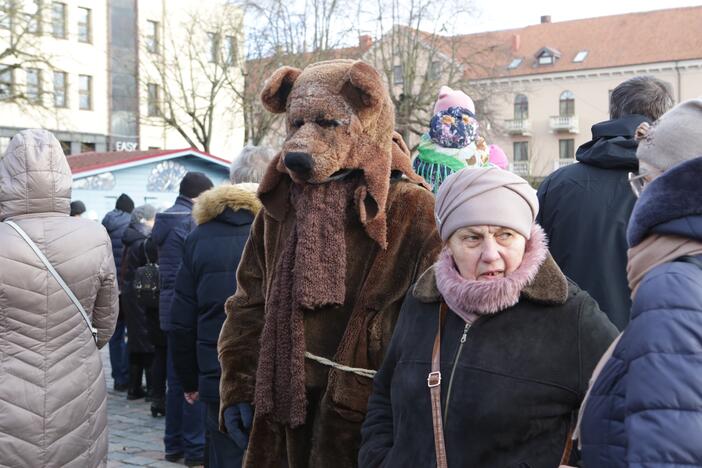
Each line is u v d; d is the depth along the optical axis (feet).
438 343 7.24
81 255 11.76
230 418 10.82
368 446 7.78
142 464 18.97
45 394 11.27
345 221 9.81
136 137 150.71
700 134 5.61
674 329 4.96
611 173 10.93
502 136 112.88
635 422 4.99
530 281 6.97
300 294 9.53
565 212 11.05
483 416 6.75
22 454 11.07
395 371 7.57
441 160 13.01
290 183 10.38
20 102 82.02
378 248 9.66
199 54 117.19
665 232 5.32
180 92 122.52
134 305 24.85
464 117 13.01
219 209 13.58
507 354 6.84
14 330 11.25
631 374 5.12
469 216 7.02
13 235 11.33
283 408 9.75
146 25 147.13
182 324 13.87
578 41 183.21
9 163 11.65
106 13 145.38
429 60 106.93
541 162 181.37
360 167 9.61
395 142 10.50
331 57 96.78
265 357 9.95
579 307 6.94
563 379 6.72
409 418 7.22
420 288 7.62
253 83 102.99
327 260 9.59
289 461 9.88
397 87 111.65
